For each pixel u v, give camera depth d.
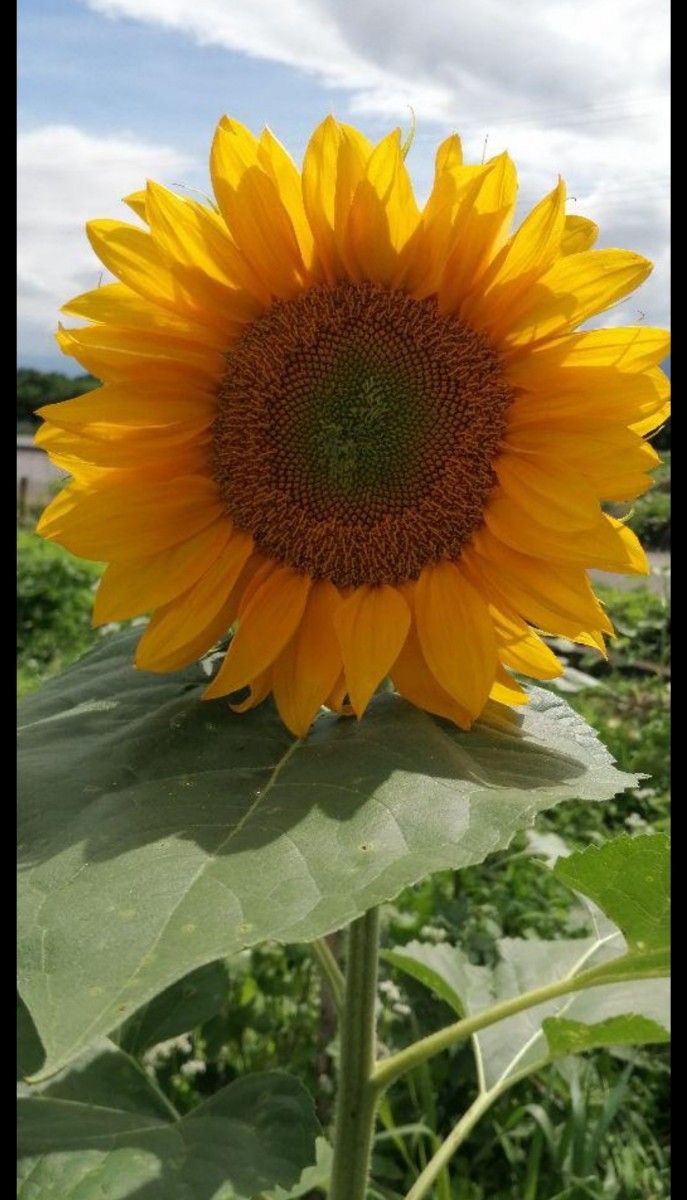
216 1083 0.65
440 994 0.49
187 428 0.34
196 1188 0.30
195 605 0.34
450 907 0.74
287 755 0.29
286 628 0.34
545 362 0.33
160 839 0.25
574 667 1.34
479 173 0.32
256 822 0.25
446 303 0.34
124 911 0.22
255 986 0.68
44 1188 0.30
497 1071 0.45
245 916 0.22
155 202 0.32
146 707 0.33
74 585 1.96
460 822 0.25
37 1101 0.34
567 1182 0.57
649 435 0.33
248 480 0.35
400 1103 0.64
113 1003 0.20
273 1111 0.33
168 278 0.33
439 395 0.34
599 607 0.33
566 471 0.32
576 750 0.31
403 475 0.34
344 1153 0.35
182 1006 0.43
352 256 0.34
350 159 0.32
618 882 0.29
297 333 0.34
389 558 0.34
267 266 0.33
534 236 0.32
